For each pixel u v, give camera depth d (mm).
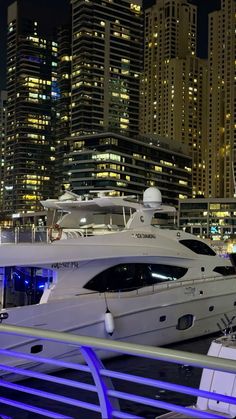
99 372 3340
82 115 196625
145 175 164625
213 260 17766
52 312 12695
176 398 10461
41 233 14594
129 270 15047
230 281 17812
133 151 161875
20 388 3992
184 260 16656
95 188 153125
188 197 185500
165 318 15328
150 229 16359
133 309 14391
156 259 15750
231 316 17719
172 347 15516
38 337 3521
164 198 172500
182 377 12016
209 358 2873
